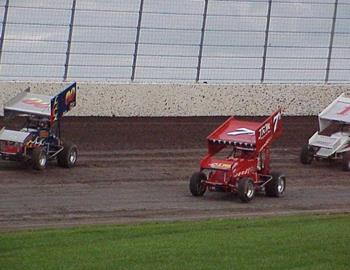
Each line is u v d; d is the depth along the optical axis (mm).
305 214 47031
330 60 89812
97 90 78438
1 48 77125
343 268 30328
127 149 67062
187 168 61094
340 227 39094
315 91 87750
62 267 29625
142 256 31531
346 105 66688
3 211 45406
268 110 85812
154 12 82750
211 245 33812
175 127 76750
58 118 58500
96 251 32375
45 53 78812
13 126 70250
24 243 34125
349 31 90438
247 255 31906
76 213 45656
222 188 51094
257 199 52000
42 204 47562
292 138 76438
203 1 84500
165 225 40344
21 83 75312
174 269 29672
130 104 79875
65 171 57656
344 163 63344
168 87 81312
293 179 59531
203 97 82938
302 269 29984
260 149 51781
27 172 56531
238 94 84312
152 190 53031
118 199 49906
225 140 51500
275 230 38219
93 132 72188
